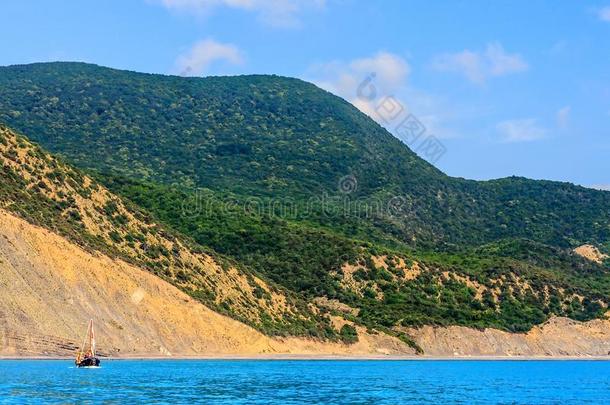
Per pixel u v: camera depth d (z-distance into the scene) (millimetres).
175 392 91875
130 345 128375
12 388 87750
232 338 147500
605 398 104250
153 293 139125
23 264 119938
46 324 117562
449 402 94438
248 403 86250
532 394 107375
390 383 115562
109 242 148625
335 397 94875
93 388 91062
